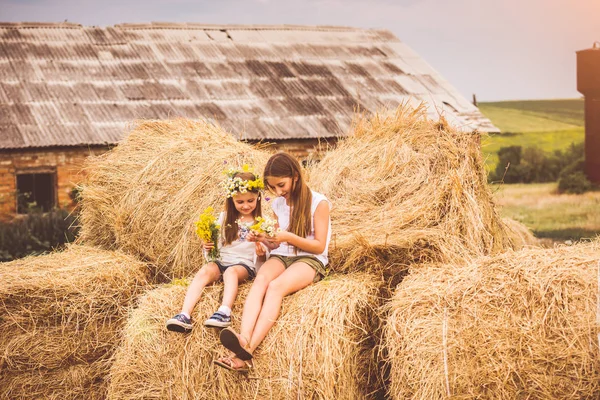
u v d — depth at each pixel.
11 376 4.80
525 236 7.04
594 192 24.36
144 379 4.20
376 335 4.40
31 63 14.75
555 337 3.55
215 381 4.09
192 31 17.64
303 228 4.45
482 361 3.60
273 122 14.05
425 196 5.07
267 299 4.13
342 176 5.62
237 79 15.59
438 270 4.32
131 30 17.03
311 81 15.95
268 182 4.44
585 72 24.12
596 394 3.42
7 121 12.78
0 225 11.83
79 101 13.77
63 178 12.61
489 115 42.81
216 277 4.52
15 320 4.75
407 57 18.03
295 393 3.91
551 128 38.66
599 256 3.89
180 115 13.81
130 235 5.78
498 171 30.39
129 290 5.09
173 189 5.65
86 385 4.97
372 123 6.20
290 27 18.78
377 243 4.65
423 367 3.71
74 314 4.89
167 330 4.23
